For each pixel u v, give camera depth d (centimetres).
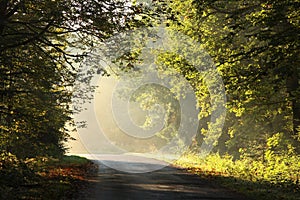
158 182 2583
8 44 1783
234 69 2447
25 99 2166
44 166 2905
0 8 1820
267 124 3572
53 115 2525
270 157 2980
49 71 2002
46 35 1945
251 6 2284
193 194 2038
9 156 2380
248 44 2947
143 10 1847
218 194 2059
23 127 2267
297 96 2388
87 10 1719
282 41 1909
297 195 1983
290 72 1981
